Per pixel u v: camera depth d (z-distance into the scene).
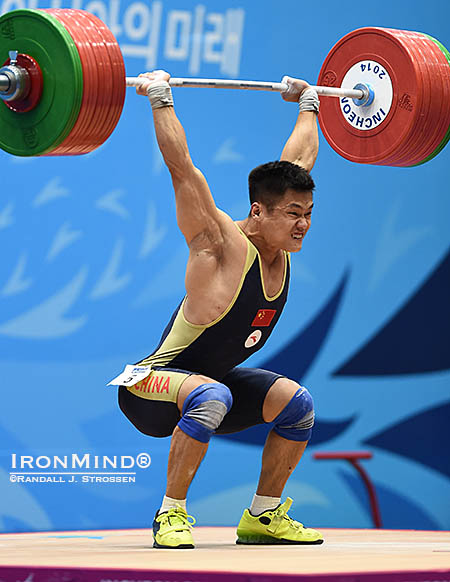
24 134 10.98
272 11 20.92
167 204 20.11
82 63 10.51
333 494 20.86
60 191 19.33
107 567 7.73
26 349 19.00
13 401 18.84
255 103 20.81
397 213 21.95
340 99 13.54
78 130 10.82
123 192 19.78
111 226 19.66
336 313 21.28
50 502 18.94
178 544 10.20
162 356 10.93
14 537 13.62
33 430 18.94
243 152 20.70
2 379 18.80
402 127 12.64
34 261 19.09
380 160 13.08
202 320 10.62
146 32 19.81
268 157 20.95
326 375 21.11
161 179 20.08
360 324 21.48
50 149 10.90
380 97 12.92
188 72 20.22
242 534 11.52
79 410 19.27
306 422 11.24
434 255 22.25
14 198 19.00
